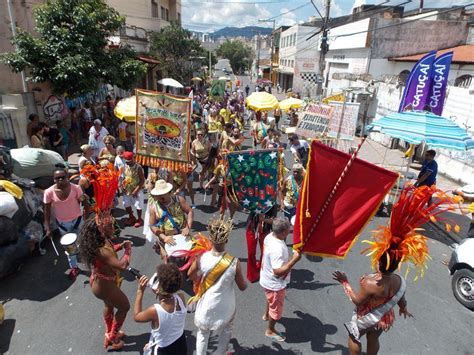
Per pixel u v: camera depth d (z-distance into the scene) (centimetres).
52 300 503
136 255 631
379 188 318
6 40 1270
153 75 2802
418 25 2267
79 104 1587
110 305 395
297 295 537
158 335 310
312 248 350
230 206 687
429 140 705
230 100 2234
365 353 420
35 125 1055
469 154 1129
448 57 942
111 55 1345
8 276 553
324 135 1115
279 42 5497
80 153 1288
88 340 428
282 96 4353
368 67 2344
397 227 315
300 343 434
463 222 846
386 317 330
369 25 2272
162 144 638
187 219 501
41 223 635
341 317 488
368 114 1986
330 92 2823
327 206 334
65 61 1127
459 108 1200
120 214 802
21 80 1285
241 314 482
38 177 721
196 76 3941
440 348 438
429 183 812
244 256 643
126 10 2638
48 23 1168
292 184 643
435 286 580
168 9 3441
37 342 423
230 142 933
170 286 300
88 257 358
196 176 1116
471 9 2627
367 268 625
